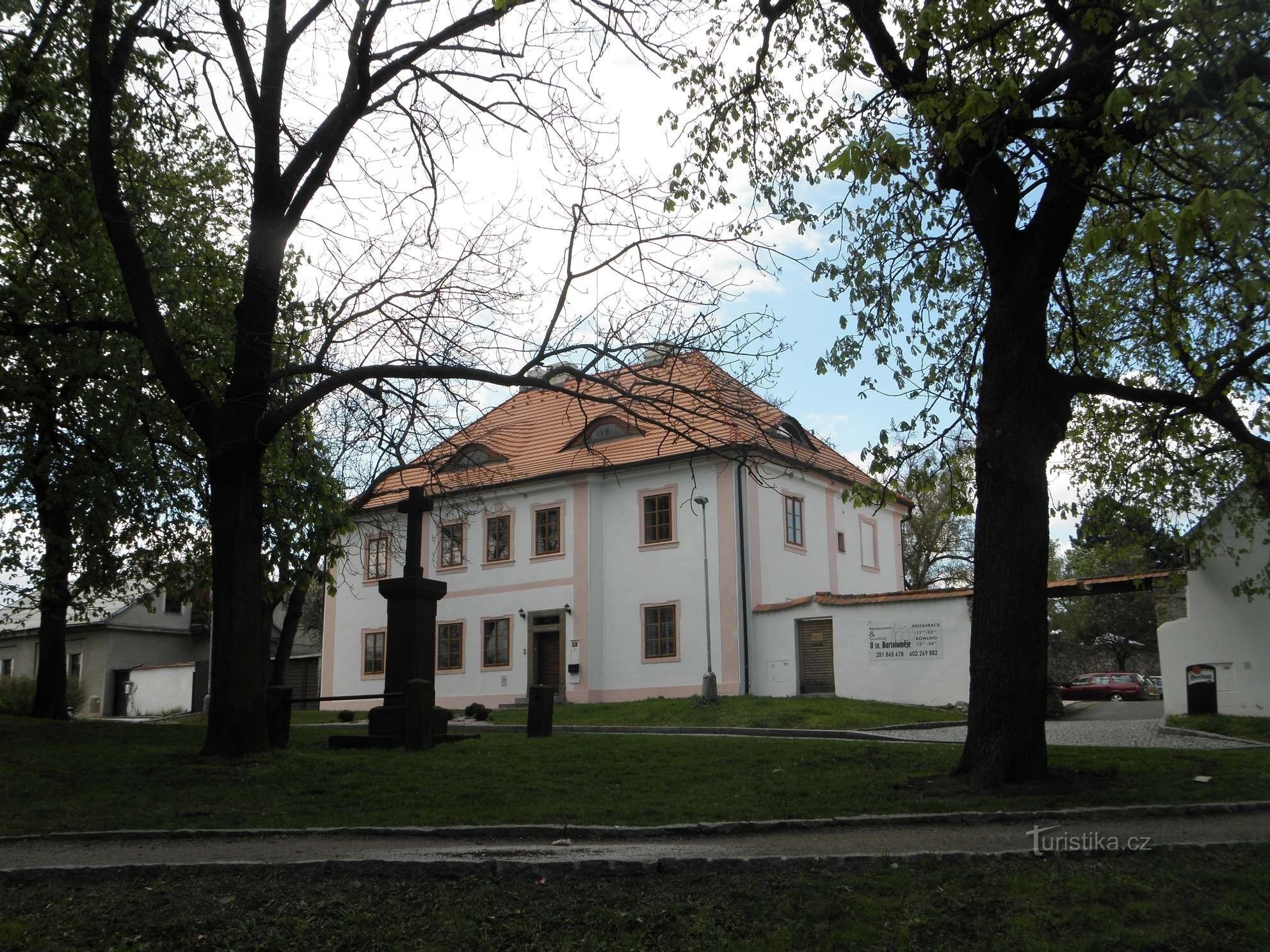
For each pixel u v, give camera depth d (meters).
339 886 6.61
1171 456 16.34
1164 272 12.08
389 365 12.79
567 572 32.75
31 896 6.52
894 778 10.78
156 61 14.90
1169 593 24.02
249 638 12.53
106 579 21.64
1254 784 10.11
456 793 10.08
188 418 12.91
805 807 9.09
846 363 12.50
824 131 12.16
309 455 17.31
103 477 18.19
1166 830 8.12
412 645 14.48
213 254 19.22
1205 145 9.68
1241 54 8.65
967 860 7.11
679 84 13.41
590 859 6.84
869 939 5.93
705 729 21.89
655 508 31.66
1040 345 10.84
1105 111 8.11
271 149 12.77
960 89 10.08
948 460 12.26
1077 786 10.02
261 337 12.77
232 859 7.16
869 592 36.12
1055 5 10.18
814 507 33.41
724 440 11.88
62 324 15.56
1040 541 10.51
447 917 6.17
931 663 25.86
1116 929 5.98
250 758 12.05
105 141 12.66
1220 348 13.80
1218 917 6.13
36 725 17.62
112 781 10.70
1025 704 10.29
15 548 20.58
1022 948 5.78
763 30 13.09
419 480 15.93
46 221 16.47
